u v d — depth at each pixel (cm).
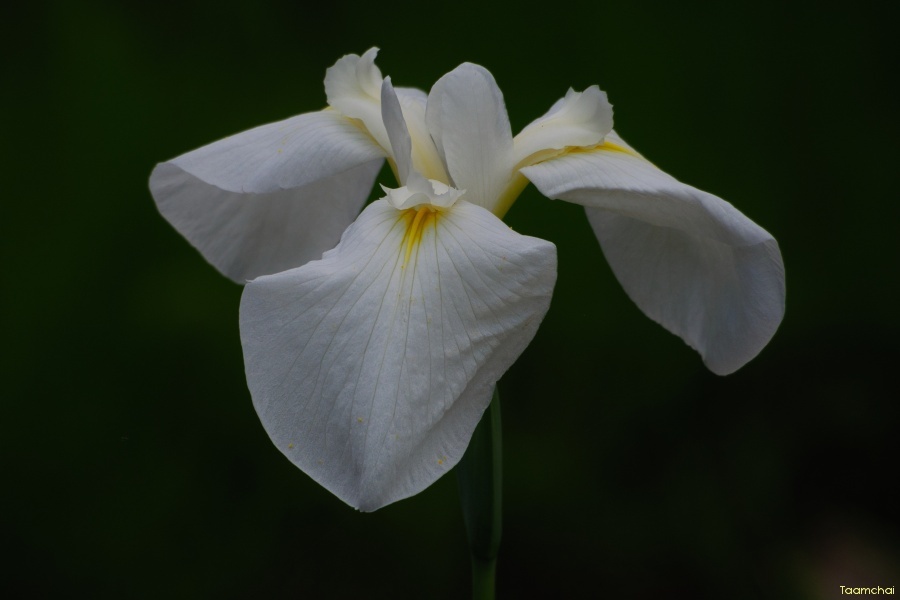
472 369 58
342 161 62
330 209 67
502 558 81
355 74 64
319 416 57
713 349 63
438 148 62
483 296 58
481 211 60
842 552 81
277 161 63
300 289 58
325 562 81
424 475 57
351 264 59
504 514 82
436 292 58
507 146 62
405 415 57
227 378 85
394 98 60
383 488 57
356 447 57
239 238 67
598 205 61
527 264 58
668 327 65
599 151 63
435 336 58
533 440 84
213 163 63
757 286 61
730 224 60
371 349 58
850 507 85
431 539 81
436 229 59
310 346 58
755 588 79
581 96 63
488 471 62
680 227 62
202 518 82
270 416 58
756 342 61
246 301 58
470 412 58
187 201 66
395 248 59
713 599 79
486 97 61
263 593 80
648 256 65
